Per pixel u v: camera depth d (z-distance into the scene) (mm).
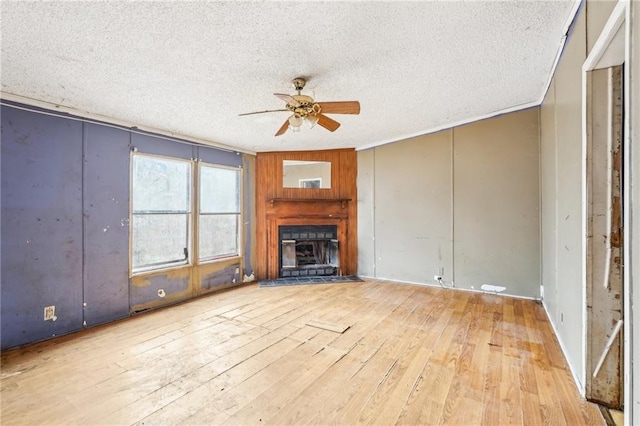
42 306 2904
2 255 2688
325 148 5402
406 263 4902
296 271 5348
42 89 2686
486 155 4086
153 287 3807
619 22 1310
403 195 4906
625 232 1123
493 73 2717
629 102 1101
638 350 1054
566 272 2342
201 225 4484
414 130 4539
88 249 3242
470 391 1958
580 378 1966
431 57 2369
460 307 3611
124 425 1697
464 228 4301
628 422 1106
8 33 1858
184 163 4250
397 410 1786
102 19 1755
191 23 1829
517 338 2738
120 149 3533
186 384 2086
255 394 1962
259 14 1771
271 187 5324
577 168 2006
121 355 2527
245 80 2619
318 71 2510
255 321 3281
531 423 1660
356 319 3287
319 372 2215
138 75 2473
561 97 2426
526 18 1942
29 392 2014
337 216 5434
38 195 2898
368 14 1818
